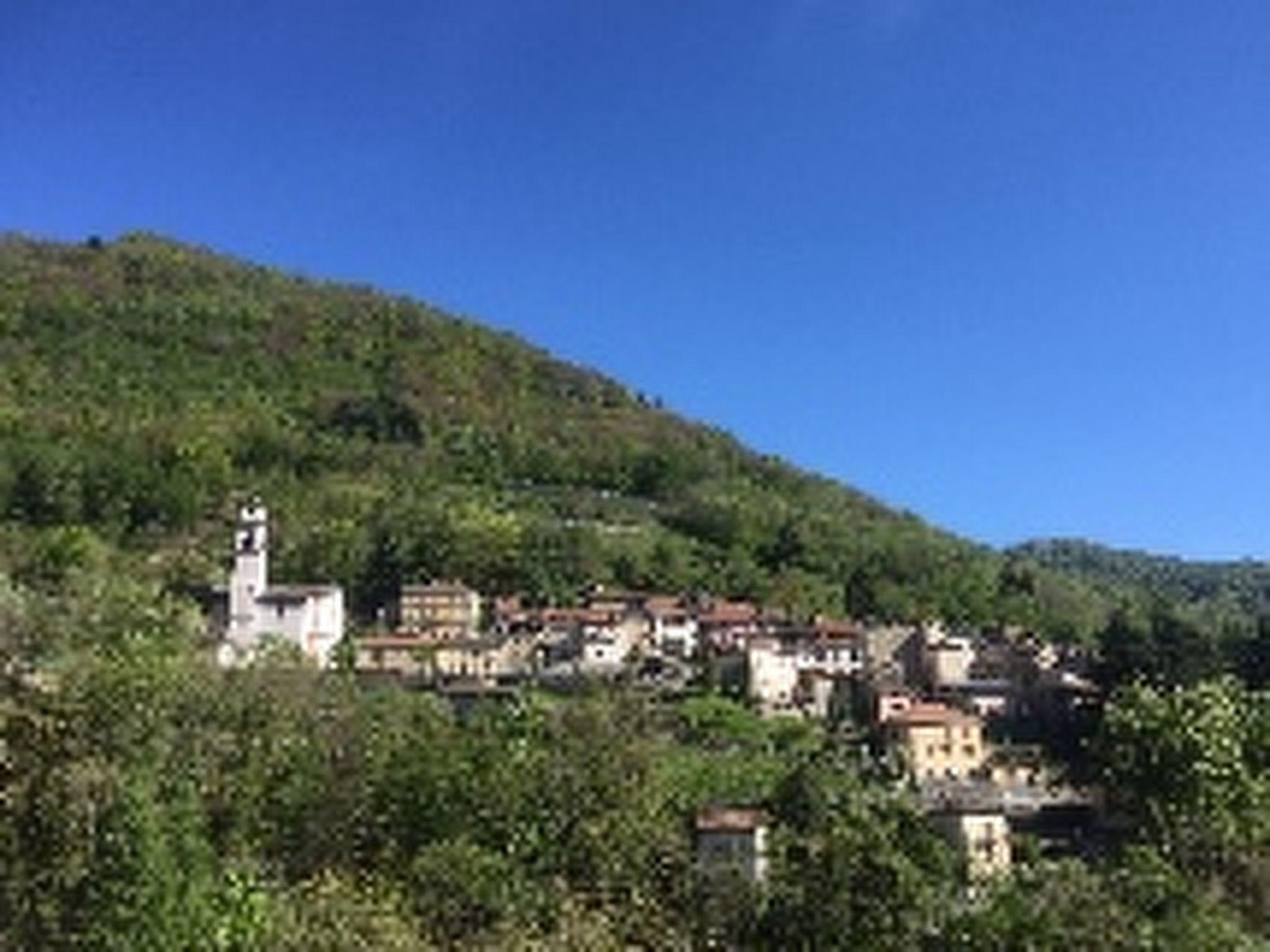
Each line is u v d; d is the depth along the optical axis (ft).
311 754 392.06
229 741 390.42
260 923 299.58
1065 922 339.16
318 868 356.59
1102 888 356.18
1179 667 574.56
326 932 290.35
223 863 343.87
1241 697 490.90
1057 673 616.80
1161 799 438.81
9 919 302.86
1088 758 523.70
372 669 611.88
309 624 642.63
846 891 353.10
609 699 494.59
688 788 433.07
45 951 299.79
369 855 368.89
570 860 365.81
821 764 467.52
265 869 355.97
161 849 305.32
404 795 377.91
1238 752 447.01
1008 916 341.41
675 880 366.22
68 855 305.94
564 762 395.75
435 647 643.45
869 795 431.43
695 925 352.28
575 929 316.40
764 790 438.81
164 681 374.63
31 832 310.86
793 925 350.64
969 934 339.98
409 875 343.87
